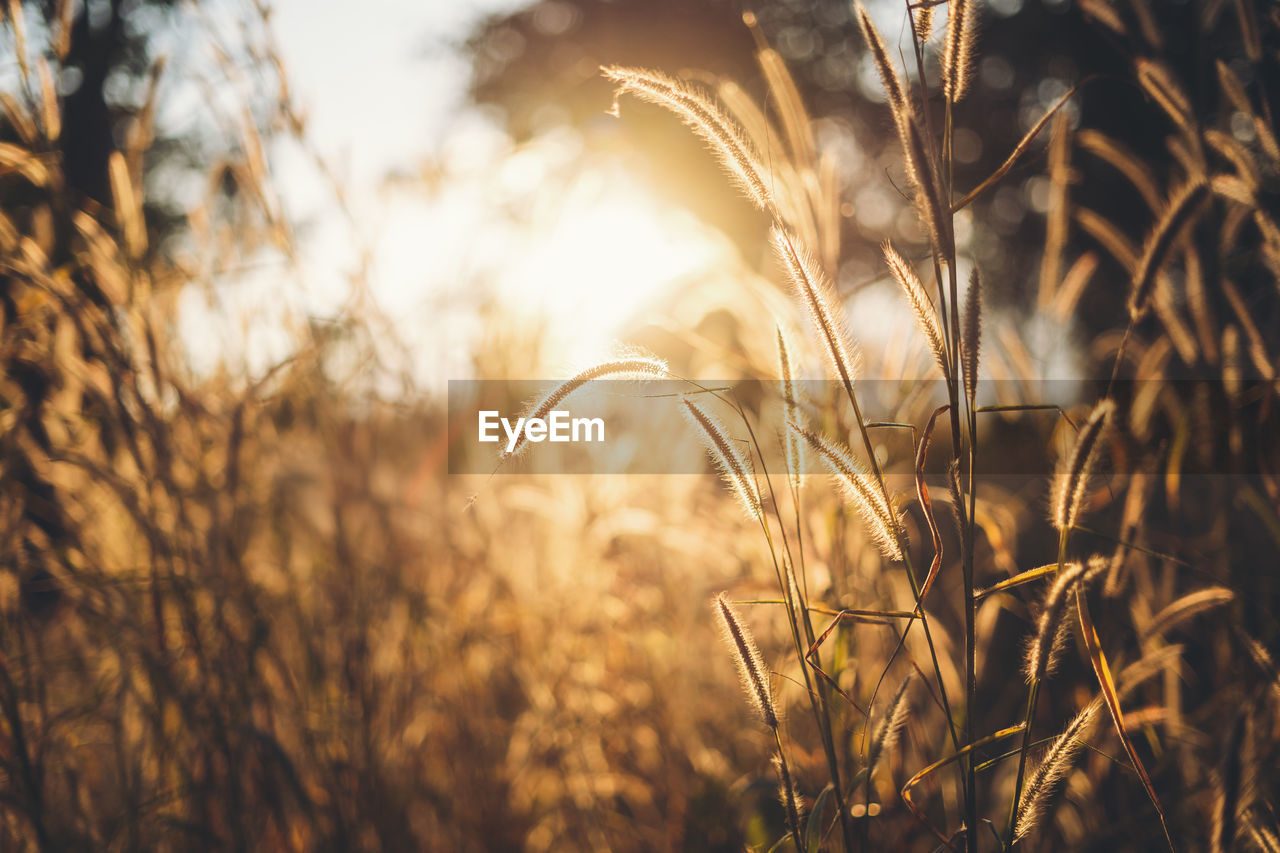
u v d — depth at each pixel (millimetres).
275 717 993
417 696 1114
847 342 690
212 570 956
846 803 726
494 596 1225
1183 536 973
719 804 1033
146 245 978
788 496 951
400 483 1244
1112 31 928
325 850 933
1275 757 808
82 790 929
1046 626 664
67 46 941
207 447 1018
